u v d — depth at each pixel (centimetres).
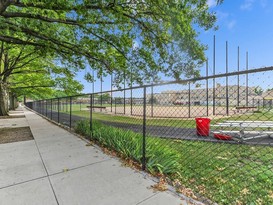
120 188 268
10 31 751
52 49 802
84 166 353
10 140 589
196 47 633
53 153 438
